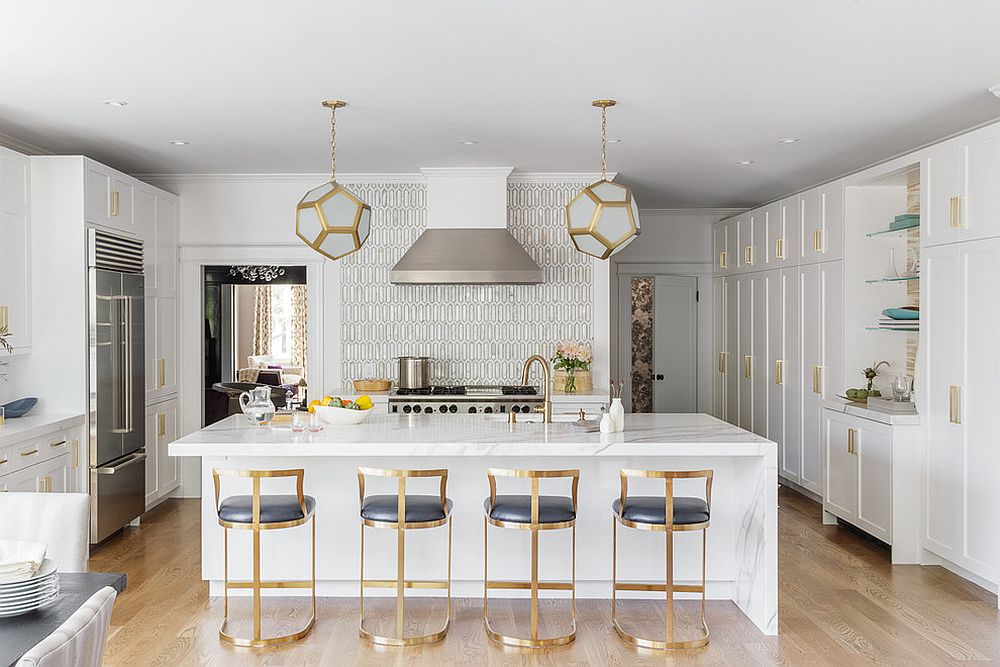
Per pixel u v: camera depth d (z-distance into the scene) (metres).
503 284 7.26
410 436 4.36
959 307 4.95
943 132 5.65
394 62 4.10
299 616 4.36
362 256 7.34
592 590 4.66
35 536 2.77
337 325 7.34
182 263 7.30
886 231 5.96
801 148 6.17
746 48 3.91
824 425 6.45
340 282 7.35
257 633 3.95
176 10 3.40
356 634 4.12
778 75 4.34
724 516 4.61
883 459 5.49
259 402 4.67
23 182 5.39
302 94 4.68
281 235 7.30
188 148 6.15
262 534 4.59
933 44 3.87
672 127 5.50
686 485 4.60
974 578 4.94
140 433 6.25
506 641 3.99
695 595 4.67
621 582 4.61
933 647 3.96
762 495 4.16
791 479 7.45
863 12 3.46
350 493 4.59
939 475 5.16
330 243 4.87
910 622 4.30
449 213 7.00
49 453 5.10
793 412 7.39
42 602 2.26
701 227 9.55
